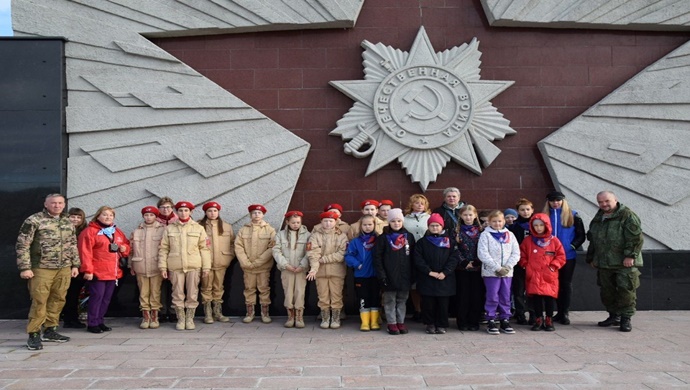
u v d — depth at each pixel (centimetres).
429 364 468
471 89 754
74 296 658
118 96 734
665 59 758
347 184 760
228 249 698
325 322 646
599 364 464
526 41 777
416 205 678
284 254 659
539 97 772
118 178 727
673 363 466
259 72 771
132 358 496
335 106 768
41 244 555
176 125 741
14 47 727
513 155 766
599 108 753
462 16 780
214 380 423
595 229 641
